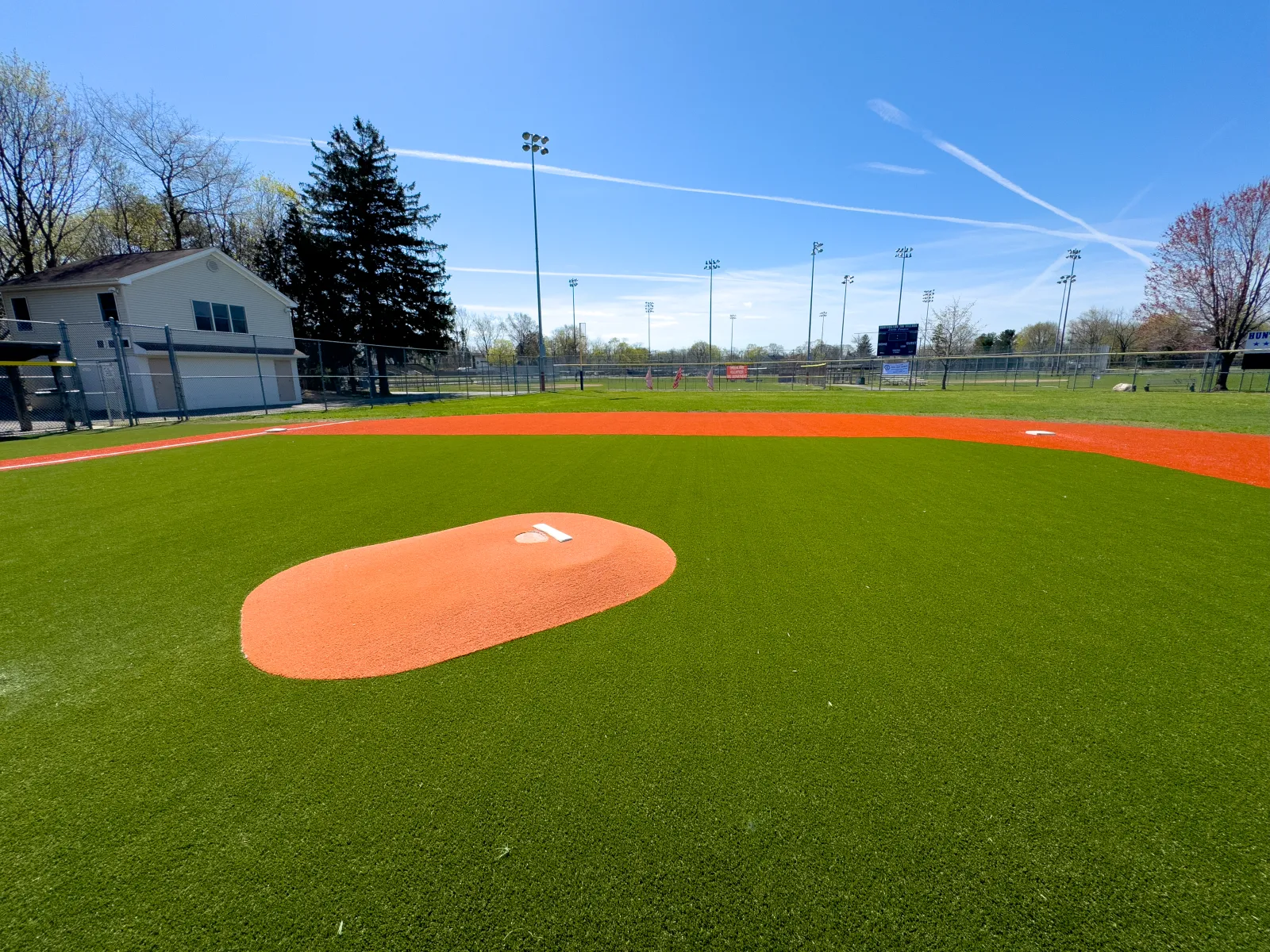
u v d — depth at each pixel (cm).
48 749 200
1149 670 247
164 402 1889
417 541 432
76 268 1989
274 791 178
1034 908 137
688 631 284
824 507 536
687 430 1221
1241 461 787
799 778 181
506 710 220
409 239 2841
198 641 280
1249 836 158
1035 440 1026
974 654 261
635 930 133
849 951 127
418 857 153
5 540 441
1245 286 2502
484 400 2364
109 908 139
